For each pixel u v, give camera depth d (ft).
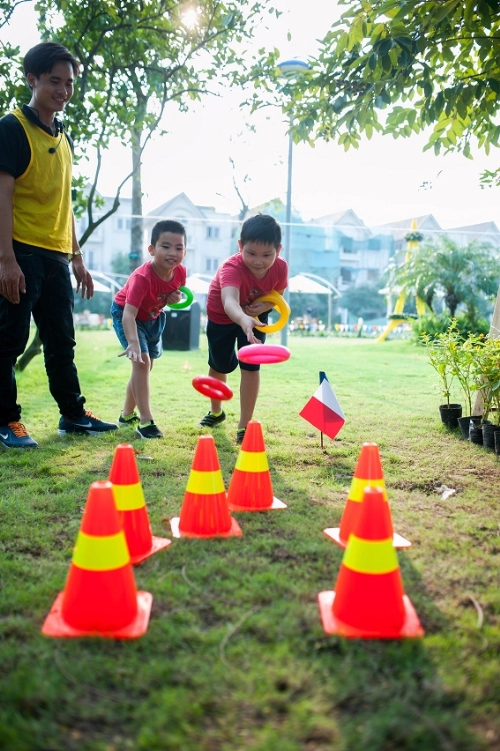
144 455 12.55
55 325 13.99
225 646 5.52
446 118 15.25
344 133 15.76
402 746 4.33
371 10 13.38
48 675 5.10
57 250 13.58
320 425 13.38
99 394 20.72
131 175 22.88
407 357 38.29
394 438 14.61
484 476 11.49
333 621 5.97
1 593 6.56
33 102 13.07
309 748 4.29
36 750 4.30
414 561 7.55
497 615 6.21
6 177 12.39
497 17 13.25
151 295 14.92
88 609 5.82
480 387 14.17
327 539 8.27
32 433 14.69
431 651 5.49
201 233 99.86
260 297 14.12
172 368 29.53
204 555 7.64
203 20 21.24
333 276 91.50
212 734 4.41
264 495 9.60
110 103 22.20
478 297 48.44
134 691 4.91
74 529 8.47
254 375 13.91
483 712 4.69
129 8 20.47
